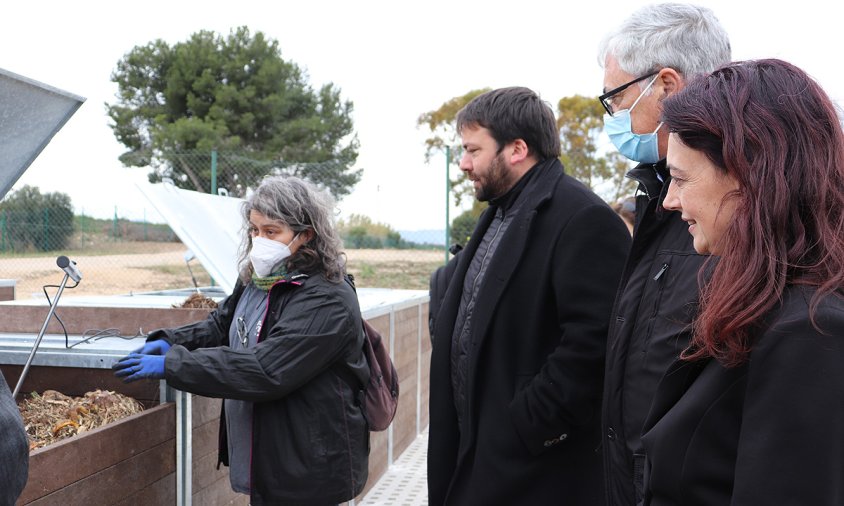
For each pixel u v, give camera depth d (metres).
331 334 2.19
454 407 2.39
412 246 11.99
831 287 0.89
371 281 10.94
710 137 1.01
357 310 2.31
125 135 25.00
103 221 16.30
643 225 1.61
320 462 2.22
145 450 2.21
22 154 1.73
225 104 23.97
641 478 1.41
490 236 2.43
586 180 19.59
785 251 0.93
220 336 2.52
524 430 2.12
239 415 2.31
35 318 2.87
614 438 1.57
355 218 11.98
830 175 0.94
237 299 2.53
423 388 5.46
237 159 11.82
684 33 1.68
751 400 0.91
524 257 2.22
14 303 3.39
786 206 0.94
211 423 2.61
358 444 2.35
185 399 2.39
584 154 19.58
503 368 2.21
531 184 2.31
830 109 0.98
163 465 2.31
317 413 2.23
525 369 2.21
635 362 1.49
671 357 1.38
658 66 1.68
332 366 2.28
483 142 2.35
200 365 2.05
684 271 1.42
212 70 24.64
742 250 0.96
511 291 2.22
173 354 2.06
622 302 1.61
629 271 1.64
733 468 0.98
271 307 2.26
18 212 15.53
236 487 2.31
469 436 2.23
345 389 2.31
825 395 0.85
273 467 2.21
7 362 2.39
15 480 1.23
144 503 2.20
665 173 1.67
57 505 1.84
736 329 0.93
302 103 25.58
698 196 1.03
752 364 0.92
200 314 2.77
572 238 2.16
